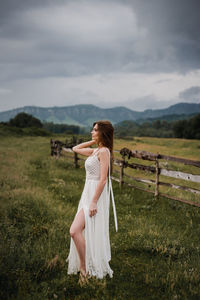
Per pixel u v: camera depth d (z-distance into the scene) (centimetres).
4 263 282
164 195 616
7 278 259
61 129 14825
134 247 368
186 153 1488
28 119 8150
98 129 279
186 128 6216
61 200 618
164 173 614
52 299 241
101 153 270
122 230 443
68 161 1203
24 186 709
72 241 278
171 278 280
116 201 636
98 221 274
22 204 525
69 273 282
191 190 545
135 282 279
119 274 297
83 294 250
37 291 250
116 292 259
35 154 1499
